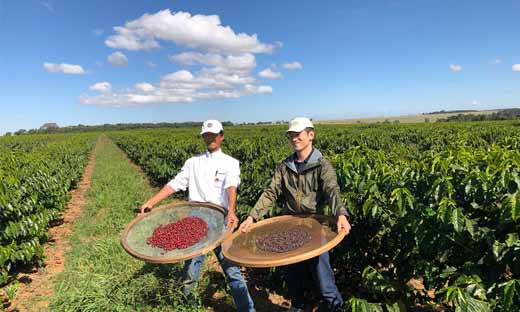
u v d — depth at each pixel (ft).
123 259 20.26
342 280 15.56
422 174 12.51
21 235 21.20
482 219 10.59
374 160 16.40
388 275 12.93
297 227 12.46
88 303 15.57
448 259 10.89
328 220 12.32
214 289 17.42
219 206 14.03
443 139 48.42
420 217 11.09
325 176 12.28
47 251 24.09
